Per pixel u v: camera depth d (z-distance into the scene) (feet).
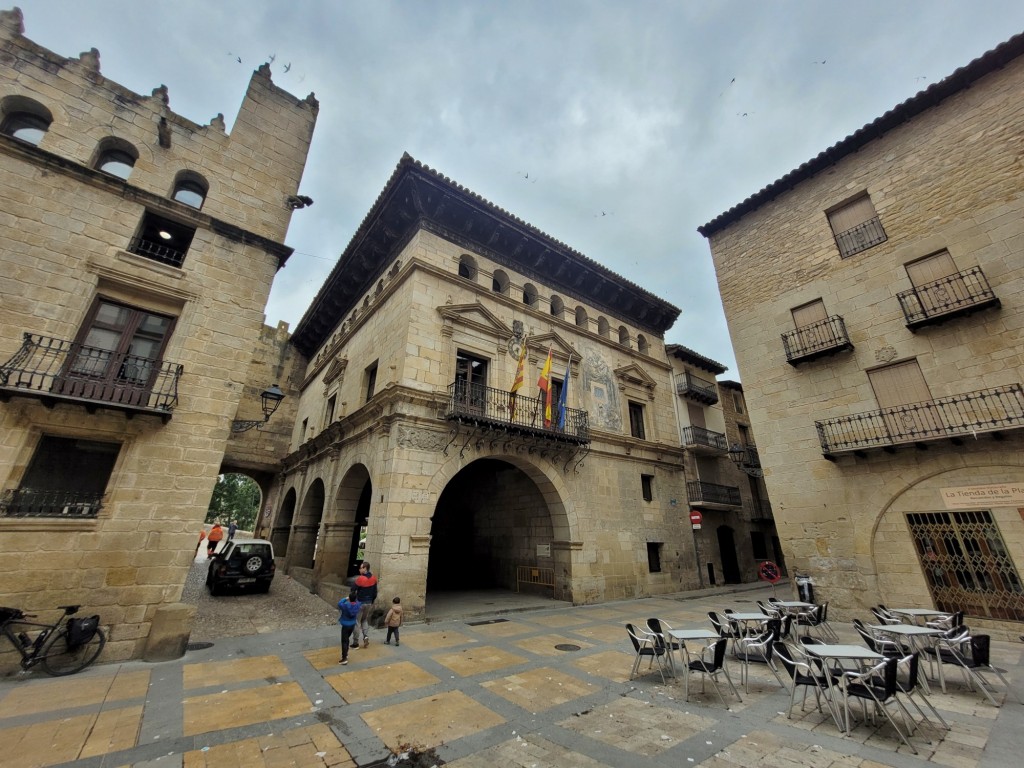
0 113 29.01
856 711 18.69
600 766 14.48
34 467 25.08
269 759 14.80
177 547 27.30
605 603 48.96
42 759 14.44
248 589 49.47
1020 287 34.30
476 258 53.62
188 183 35.81
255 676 22.90
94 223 29.71
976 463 33.65
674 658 27.09
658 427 67.46
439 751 15.52
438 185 48.73
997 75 38.78
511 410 45.88
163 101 34.96
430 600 49.06
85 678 21.83
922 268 39.63
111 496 26.18
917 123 42.63
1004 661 24.90
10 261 26.48
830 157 47.52
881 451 38.27
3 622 21.38
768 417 46.93
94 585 24.73
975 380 35.04
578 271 63.62
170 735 16.33
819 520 41.27
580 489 52.85
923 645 24.14
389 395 42.16
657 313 74.79
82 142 30.89
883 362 40.01
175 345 30.32
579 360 59.77
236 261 34.40
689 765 14.47
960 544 33.68
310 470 66.49
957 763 14.12
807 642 20.45
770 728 17.21
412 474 39.83
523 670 24.58
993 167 37.47
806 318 46.50
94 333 28.71
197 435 29.45
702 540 67.21
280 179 39.04
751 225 53.88
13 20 30.53
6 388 23.32
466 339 48.73
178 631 25.76
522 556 57.36
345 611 26.16
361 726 17.39
